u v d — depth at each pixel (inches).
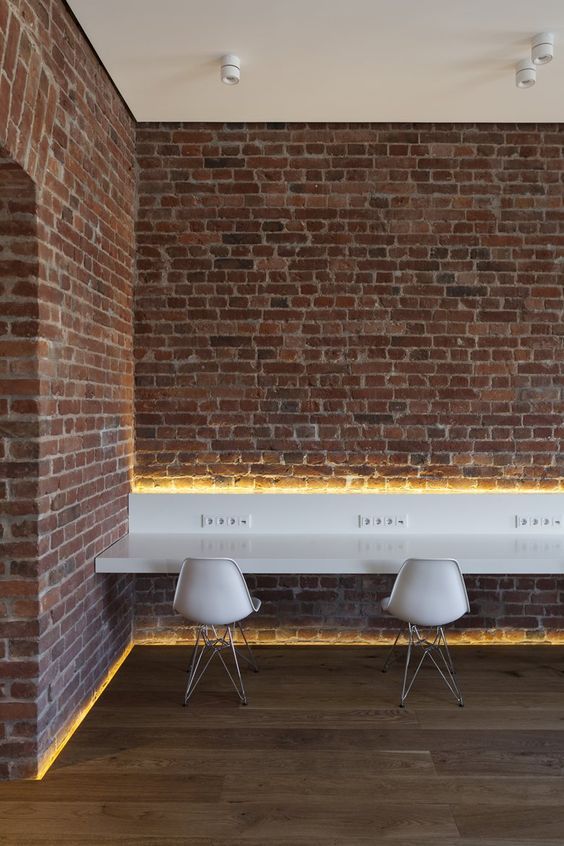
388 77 126.0
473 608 149.9
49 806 88.9
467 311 148.6
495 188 148.5
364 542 137.9
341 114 142.9
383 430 148.8
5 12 80.1
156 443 149.3
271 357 148.3
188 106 139.0
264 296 148.3
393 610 120.7
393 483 148.9
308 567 123.3
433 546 134.2
